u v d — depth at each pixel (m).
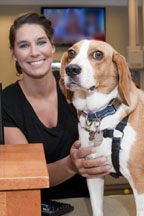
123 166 1.13
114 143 1.11
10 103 1.69
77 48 1.20
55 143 1.69
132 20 5.01
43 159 0.88
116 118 1.11
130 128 1.10
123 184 3.51
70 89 1.16
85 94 1.16
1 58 5.86
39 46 1.60
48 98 1.73
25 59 1.60
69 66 1.12
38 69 1.60
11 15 5.80
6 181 0.71
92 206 1.27
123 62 1.12
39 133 1.67
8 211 0.73
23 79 1.69
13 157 0.91
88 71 1.12
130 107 1.11
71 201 1.44
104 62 1.14
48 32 1.67
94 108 1.13
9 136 1.65
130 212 1.28
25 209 0.73
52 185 1.68
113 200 1.43
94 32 5.81
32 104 1.70
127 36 6.01
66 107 1.73
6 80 5.88
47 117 1.72
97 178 1.26
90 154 1.18
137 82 5.35
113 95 1.13
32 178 0.72
